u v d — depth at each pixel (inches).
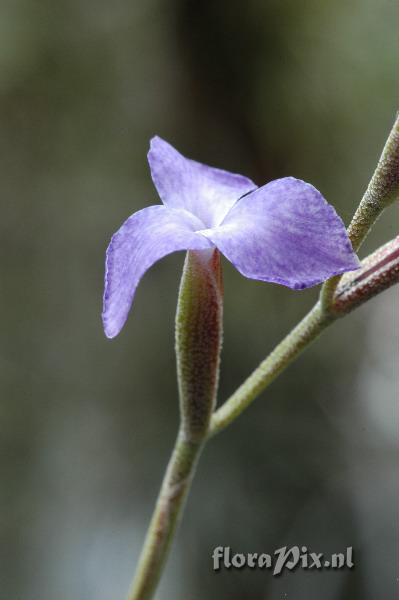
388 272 5.2
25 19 11.7
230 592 9.8
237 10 11.0
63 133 12.0
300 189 4.8
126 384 11.6
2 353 11.5
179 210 5.1
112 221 12.0
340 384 11.7
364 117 11.2
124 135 12.0
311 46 11.1
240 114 11.4
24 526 10.7
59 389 11.6
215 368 5.2
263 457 10.9
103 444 11.3
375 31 11.0
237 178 5.4
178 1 11.2
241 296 11.2
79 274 12.1
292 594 9.8
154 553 5.4
